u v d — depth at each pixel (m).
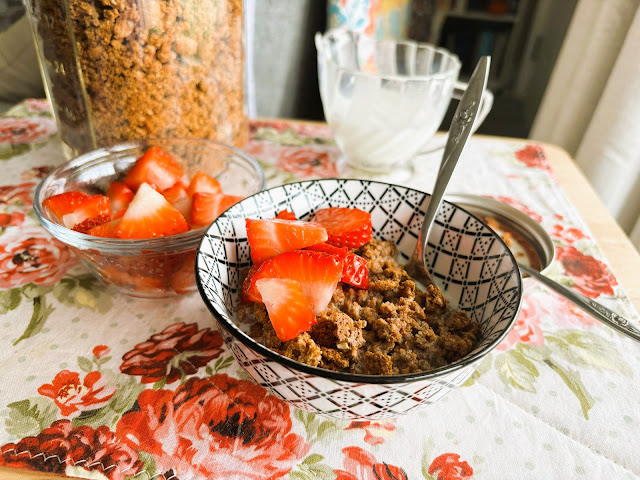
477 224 0.20
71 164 0.24
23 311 0.22
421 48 0.38
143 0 0.22
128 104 0.25
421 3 0.67
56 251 0.26
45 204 0.22
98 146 0.27
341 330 0.17
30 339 0.20
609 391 0.20
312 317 0.17
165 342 0.21
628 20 0.49
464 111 0.22
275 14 0.56
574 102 0.55
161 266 0.21
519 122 0.72
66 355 0.20
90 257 0.20
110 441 0.17
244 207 0.20
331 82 0.31
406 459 0.17
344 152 0.35
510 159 0.38
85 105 0.26
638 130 0.48
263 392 0.19
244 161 0.26
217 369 0.20
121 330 0.21
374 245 0.22
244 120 0.32
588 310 0.20
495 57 0.72
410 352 0.17
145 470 0.16
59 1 0.22
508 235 0.26
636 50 0.46
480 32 0.70
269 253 0.19
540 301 0.24
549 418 0.18
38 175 0.32
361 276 0.19
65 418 0.17
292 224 0.20
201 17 0.24
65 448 0.16
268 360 0.14
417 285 0.21
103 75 0.24
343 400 0.14
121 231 0.21
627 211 0.54
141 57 0.24
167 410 0.18
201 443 0.17
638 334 0.19
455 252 0.21
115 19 0.22
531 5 0.66
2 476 0.15
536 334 0.22
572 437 0.18
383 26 0.63
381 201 0.23
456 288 0.21
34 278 0.24
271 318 0.17
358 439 0.17
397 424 0.18
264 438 0.17
